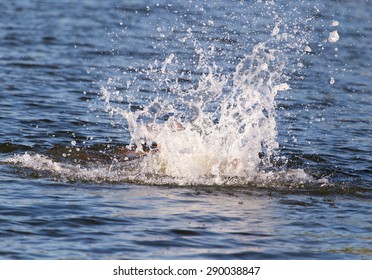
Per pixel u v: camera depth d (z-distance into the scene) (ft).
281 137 136.46
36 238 84.33
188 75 179.73
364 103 171.83
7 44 218.18
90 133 132.05
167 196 100.89
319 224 92.94
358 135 142.20
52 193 99.81
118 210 94.22
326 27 266.16
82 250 81.66
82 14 285.02
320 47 235.40
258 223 92.17
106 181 106.22
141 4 306.55
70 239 84.48
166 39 227.40
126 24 260.42
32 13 283.59
